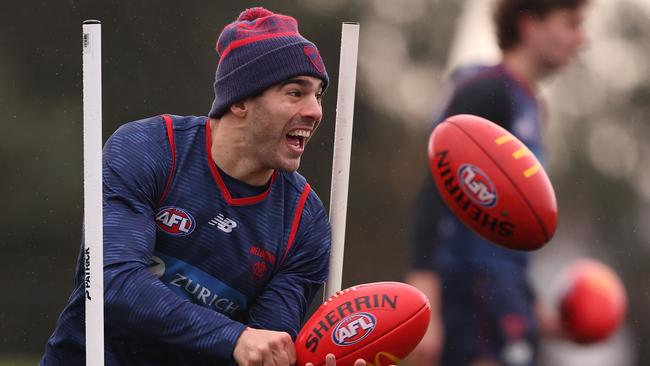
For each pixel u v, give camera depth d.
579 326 21.50
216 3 48.59
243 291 13.44
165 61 48.03
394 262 49.69
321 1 51.56
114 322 12.59
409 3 51.41
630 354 37.28
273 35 12.89
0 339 44.47
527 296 21.27
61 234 48.03
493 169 13.89
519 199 13.78
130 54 47.84
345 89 14.06
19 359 40.50
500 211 13.84
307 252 13.76
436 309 21.03
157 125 13.29
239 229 13.22
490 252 20.64
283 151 13.00
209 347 12.41
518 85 20.17
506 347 21.12
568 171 46.34
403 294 13.09
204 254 13.20
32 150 48.75
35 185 48.34
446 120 14.56
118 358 13.34
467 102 20.34
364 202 50.75
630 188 46.12
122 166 12.95
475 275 20.77
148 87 47.84
